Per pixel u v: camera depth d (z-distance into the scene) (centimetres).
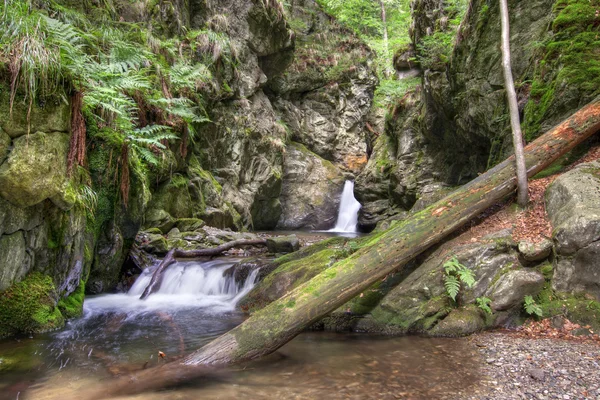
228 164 1458
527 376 354
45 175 437
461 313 488
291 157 2000
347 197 2083
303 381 361
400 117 1717
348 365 397
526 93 802
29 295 476
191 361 403
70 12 764
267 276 672
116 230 663
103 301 665
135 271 796
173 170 1049
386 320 514
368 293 544
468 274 493
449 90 1200
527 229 535
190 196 1146
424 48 1360
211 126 1339
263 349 418
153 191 994
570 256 472
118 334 512
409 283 528
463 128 1127
